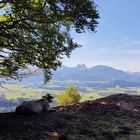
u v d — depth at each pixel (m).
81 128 16.66
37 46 17.25
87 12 16.16
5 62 19.59
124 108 20.89
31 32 17.59
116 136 15.66
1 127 16.48
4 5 17.22
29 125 16.69
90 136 15.54
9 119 17.88
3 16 18.52
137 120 18.72
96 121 18.22
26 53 17.66
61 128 16.50
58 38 17.64
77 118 18.64
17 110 19.31
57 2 16.19
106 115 19.62
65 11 16.31
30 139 14.83
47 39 17.42
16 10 16.81
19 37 17.28
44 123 17.12
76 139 14.97
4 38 18.19
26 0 16.33
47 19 16.95
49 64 17.97
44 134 15.47
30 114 19.03
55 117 18.47
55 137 15.16
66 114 19.42
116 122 18.19
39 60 17.80
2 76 21.33
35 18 16.97
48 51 17.48
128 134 16.05
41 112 19.70
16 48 18.00
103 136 15.59
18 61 19.17
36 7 16.67
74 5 16.05
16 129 16.11
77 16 16.30
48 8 16.75
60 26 17.84
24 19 16.88
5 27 17.08
